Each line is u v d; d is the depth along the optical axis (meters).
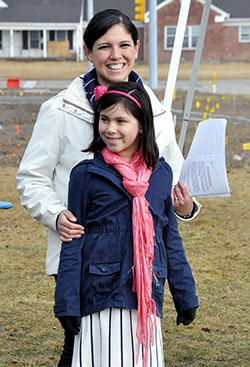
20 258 7.19
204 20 7.10
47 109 3.76
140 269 3.17
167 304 5.91
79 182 3.32
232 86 31.81
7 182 10.87
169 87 6.31
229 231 8.25
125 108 3.21
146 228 3.20
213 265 6.93
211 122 3.65
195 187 3.64
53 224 3.50
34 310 5.72
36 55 55.56
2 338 5.13
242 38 53.25
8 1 55.94
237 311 5.70
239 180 11.23
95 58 3.72
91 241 3.28
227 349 4.98
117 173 3.29
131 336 3.21
